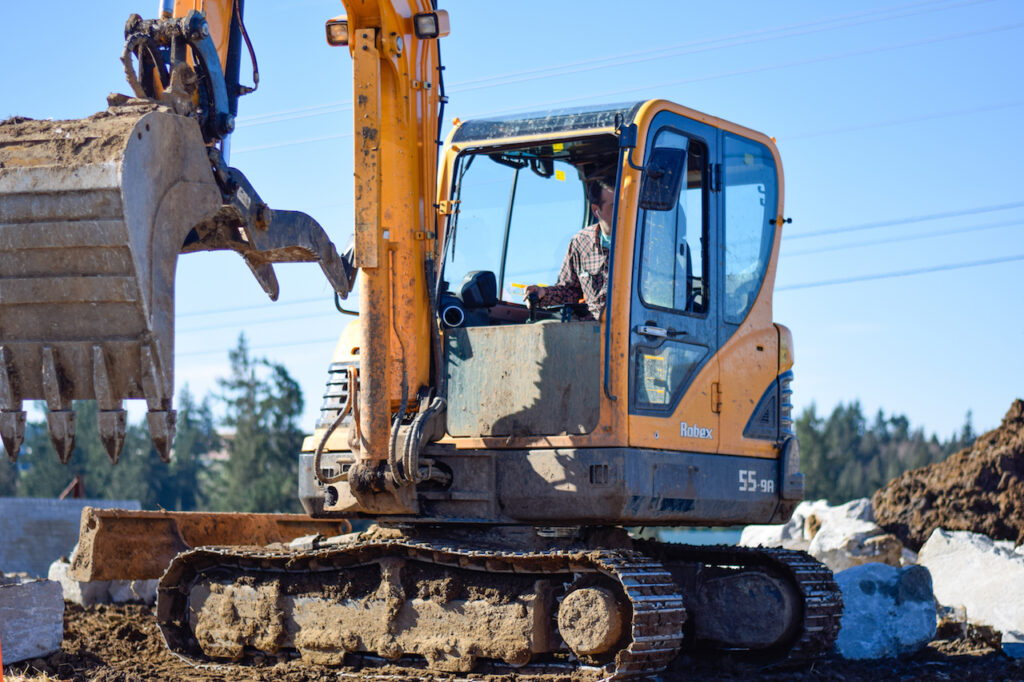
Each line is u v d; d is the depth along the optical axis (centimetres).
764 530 1441
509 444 730
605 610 665
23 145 518
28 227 504
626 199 720
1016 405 1397
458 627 720
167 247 534
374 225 710
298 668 761
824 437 8669
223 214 593
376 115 712
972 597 1105
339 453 768
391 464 699
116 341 512
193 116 589
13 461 523
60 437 519
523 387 736
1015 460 1350
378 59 714
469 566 718
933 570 1184
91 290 508
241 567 810
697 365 771
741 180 830
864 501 1416
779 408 846
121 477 7644
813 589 805
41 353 518
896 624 887
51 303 513
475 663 714
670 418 739
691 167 797
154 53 611
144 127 519
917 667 840
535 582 704
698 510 755
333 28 728
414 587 743
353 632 756
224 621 806
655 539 912
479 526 753
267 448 6256
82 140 511
